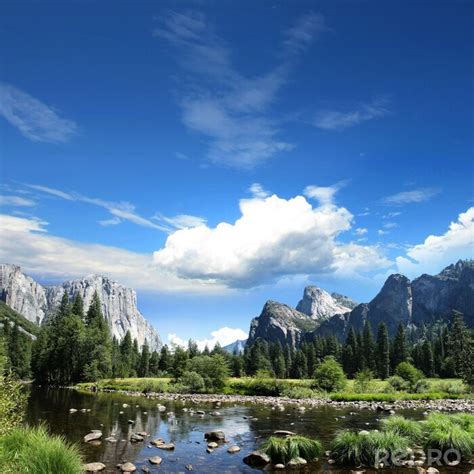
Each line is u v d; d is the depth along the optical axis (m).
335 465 19.12
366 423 33.84
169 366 147.38
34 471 12.36
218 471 18.70
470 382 86.31
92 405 47.06
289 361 179.12
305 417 38.22
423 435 22.05
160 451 22.88
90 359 102.50
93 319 130.00
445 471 17.78
